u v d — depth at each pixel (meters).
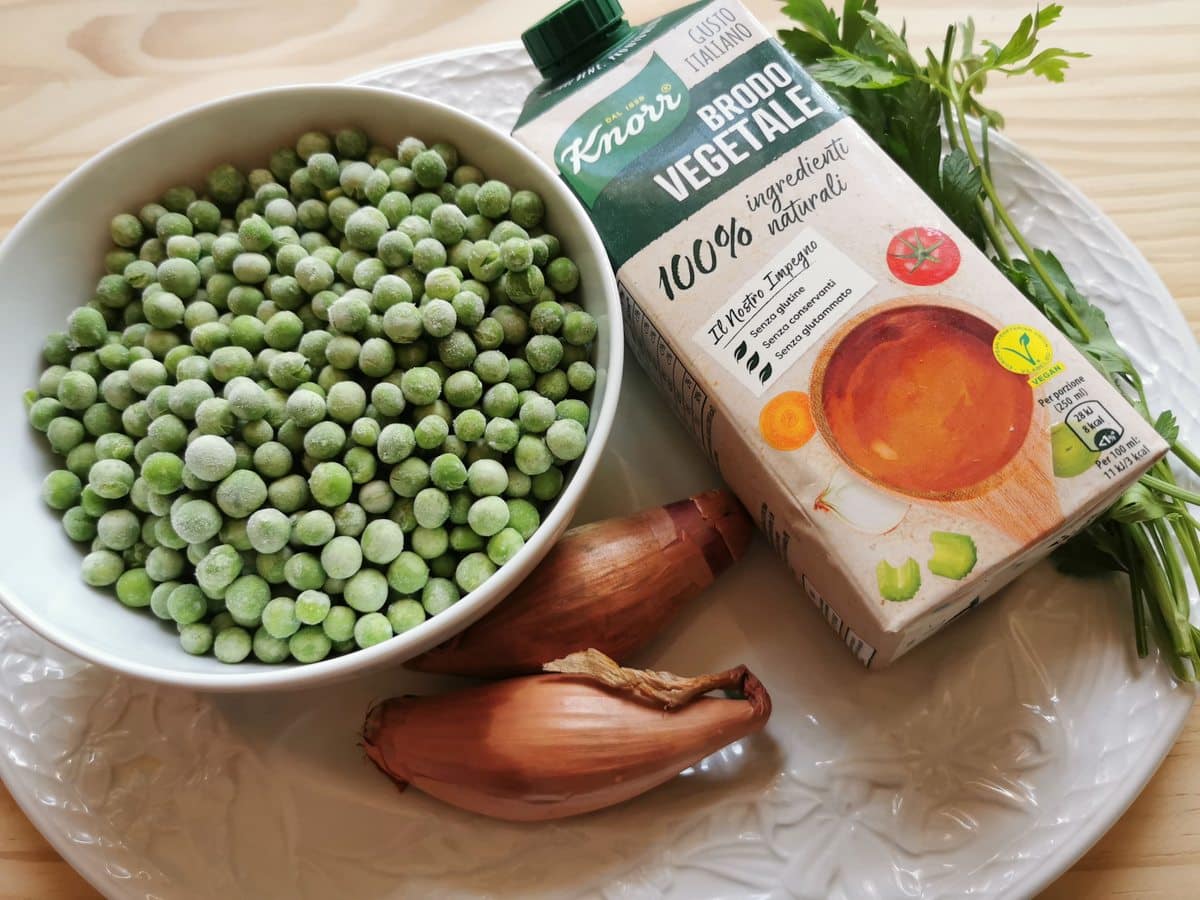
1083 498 0.50
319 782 0.58
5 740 0.59
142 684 0.60
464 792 0.54
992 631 0.59
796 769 0.58
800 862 0.55
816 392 0.54
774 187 0.57
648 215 0.58
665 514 0.60
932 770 0.57
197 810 0.58
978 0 0.80
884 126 0.66
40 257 0.60
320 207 0.62
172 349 0.58
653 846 0.56
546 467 0.55
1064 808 0.55
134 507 0.56
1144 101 0.76
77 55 0.82
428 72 0.76
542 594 0.57
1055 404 0.51
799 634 0.61
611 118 0.60
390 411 0.54
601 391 0.56
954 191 0.63
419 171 0.60
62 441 0.57
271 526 0.51
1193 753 0.61
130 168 0.61
